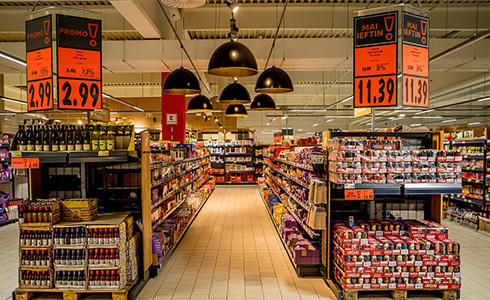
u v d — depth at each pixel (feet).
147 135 14.57
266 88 14.32
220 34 32.01
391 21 13.14
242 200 37.24
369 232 13.21
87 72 13.96
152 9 23.00
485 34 18.93
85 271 12.21
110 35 30.50
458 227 24.72
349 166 12.44
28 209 12.26
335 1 26.11
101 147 13.19
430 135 14.65
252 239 21.21
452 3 26.48
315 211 13.91
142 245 13.96
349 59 26.78
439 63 28.81
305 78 45.88
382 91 13.29
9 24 26.81
